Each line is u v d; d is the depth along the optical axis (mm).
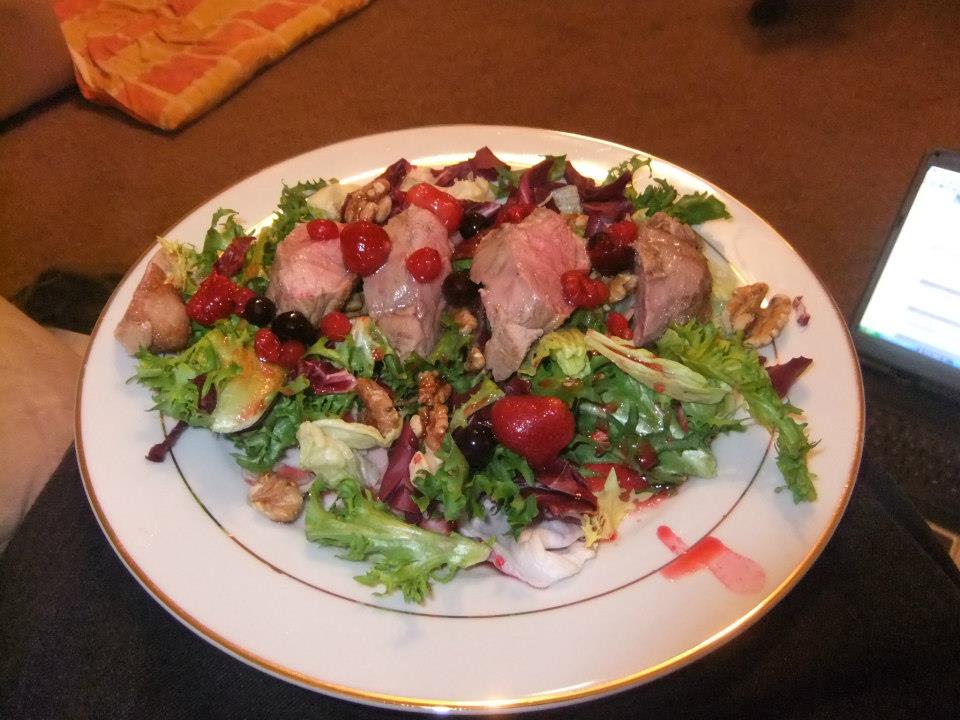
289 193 343
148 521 245
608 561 239
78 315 392
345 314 309
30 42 541
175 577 231
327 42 616
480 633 221
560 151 364
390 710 228
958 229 311
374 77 582
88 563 264
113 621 251
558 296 290
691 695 240
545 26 624
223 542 242
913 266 322
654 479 267
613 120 535
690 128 527
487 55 598
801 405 271
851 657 246
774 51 586
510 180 345
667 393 272
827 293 304
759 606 222
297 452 283
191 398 271
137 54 583
